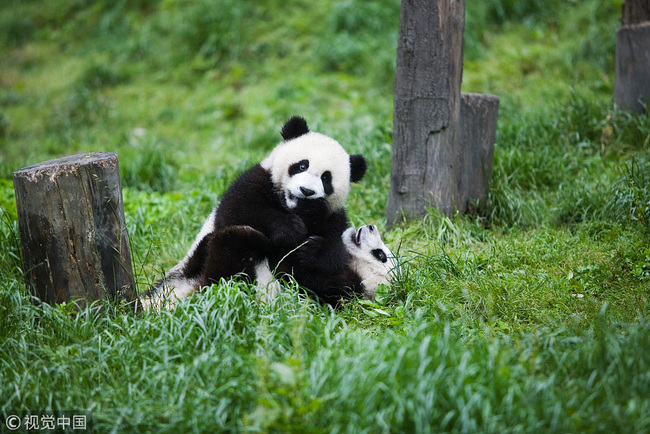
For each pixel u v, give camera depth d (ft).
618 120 60.54
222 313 32.65
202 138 80.28
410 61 47.98
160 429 26.86
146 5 112.88
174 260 49.03
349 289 39.06
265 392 26.11
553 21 95.86
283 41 97.96
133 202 57.52
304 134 42.45
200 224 53.83
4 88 100.22
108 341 32.78
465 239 47.91
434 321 32.60
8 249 42.09
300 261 38.75
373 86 88.74
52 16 118.11
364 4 97.81
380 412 25.26
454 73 48.03
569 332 32.07
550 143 61.52
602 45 83.35
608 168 55.36
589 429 24.86
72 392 28.55
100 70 97.25
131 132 82.12
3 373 30.19
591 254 43.70
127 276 36.50
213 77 95.61
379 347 29.89
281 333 31.86
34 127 86.58
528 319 36.52
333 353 29.43
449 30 47.11
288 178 40.06
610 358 28.27
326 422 25.79
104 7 115.75
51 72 103.81
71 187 34.22
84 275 35.27
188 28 101.55
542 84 80.53
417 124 48.73
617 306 36.58
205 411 27.09
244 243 38.09
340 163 40.98
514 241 46.50
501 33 96.68
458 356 27.99
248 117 84.74
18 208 35.04
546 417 25.12
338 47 93.50
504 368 26.76
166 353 29.84
